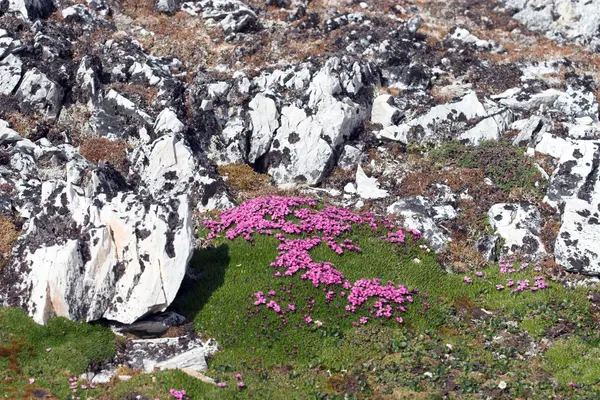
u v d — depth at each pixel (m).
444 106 30.53
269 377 18.39
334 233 23.45
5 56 29.62
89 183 22.62
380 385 18.17
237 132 28.61
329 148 28.11
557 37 40.91
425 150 29.50
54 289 18.81
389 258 23.33
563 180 26.14
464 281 23.09
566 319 21.06
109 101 29.06
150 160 26.11
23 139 26.77
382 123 30.58
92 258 19.27
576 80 35.09
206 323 20.00
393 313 20.89
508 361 19.19
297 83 30.66
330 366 19.06
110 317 19.28
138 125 28.44
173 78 30.78
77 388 17.20
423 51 36.06
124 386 17.11
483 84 34.81
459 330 20.89
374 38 35.88
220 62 33.78
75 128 28.73
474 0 43.91
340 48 35.38
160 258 19.50
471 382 18.08
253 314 20.05
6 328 18.39
